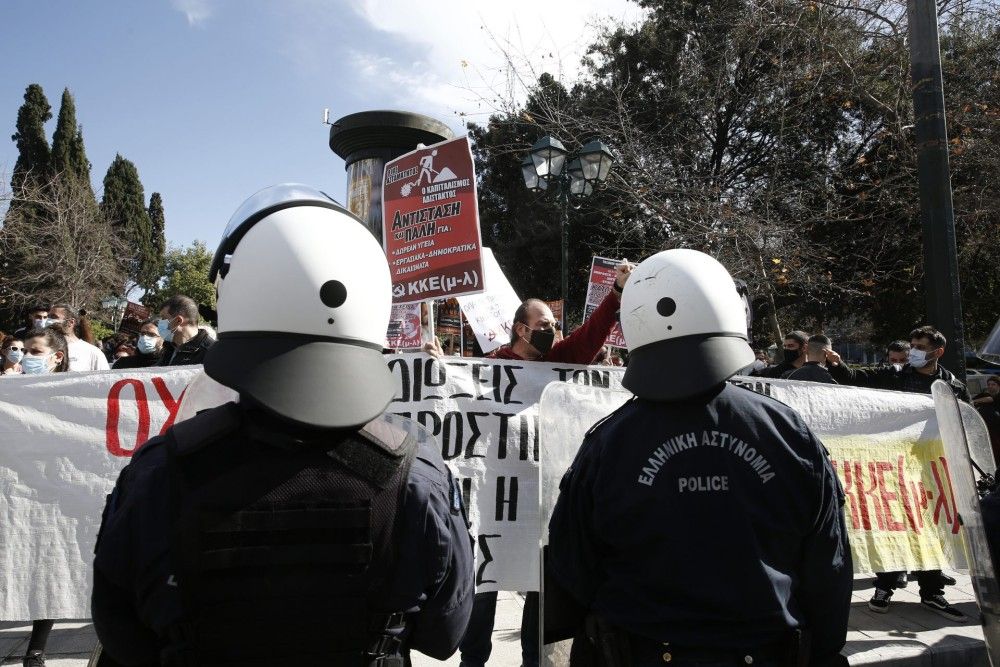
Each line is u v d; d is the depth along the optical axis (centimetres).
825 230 1827
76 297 3125
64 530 348
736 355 184
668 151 1741
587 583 193
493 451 365
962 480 269
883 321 2117
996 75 1505
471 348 871
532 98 1628
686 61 1877
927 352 566
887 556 446
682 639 170
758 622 170
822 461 180
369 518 132
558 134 1549
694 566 170
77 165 4334
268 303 134
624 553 181
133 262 4728
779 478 175
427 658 394
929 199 581
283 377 130
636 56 1989
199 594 125
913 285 1894
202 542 125
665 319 187
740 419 179
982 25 1566
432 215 394
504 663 383
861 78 1433
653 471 178
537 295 2462
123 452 358
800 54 1489
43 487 349
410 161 405
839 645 186
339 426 128
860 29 1391
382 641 135
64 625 433
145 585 129
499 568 352
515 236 2434
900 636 433
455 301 845
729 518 171
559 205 1066
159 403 365
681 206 1446
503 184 2536
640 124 1870
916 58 588
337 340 138
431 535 140
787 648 174
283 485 129
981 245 1683
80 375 361
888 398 466
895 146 1577
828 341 612
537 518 362
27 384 355
